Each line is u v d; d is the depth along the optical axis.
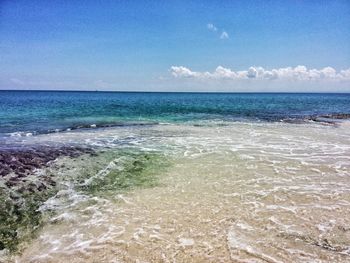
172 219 6.32
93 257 5.02
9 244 5.44
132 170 9.93
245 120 25.75
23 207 7.00
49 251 5.23
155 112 34.47
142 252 5.13
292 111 36.81
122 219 6.37
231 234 5.70
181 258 4.94
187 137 16.38
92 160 11.20
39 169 10.00
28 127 19.80
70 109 36.88
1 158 11.27
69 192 7.97
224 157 11.65
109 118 26.73
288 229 5.91
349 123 23.38
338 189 8.16
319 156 11.88
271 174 9.48
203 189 8.11
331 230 5.88
